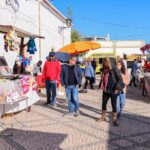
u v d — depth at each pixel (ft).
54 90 39.86
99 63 135.95
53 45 83.10
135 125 29.27
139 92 57.21
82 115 33.94
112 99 29.07
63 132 26.53
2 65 34.81
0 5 49.65
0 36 47.85
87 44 51.26
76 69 33.19
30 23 63.10
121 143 23.45
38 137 24.98
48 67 39.75
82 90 56.29
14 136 25.26
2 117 31.65
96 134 25.94
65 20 99.25
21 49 53.42
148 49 65.82
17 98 27.40
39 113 34.81
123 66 31.63
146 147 22.54
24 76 32.40
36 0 66.74
